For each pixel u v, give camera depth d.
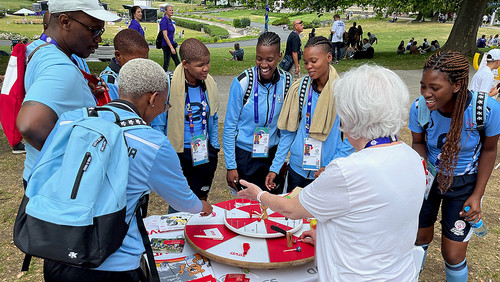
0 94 2.02
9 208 4.37
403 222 1.49
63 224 1.45
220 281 2.04
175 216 2.73
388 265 1.52
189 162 3.32
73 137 1.56
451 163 2.41
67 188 1.49
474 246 3.98
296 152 3.15
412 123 2.62
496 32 40.59
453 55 2.19
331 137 3.03
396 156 1.48
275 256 2.11
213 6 106.56
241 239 2.30
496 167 6.04
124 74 1.77
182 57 3.03
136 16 10.81
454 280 2.67
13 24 53.16
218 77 12.34
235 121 3.37
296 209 1.71
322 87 2.99
